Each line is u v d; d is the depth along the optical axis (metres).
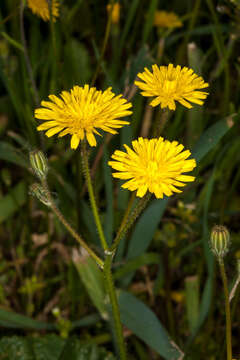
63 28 0.36
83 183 0.39
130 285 0.38
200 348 0.35
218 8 0.37
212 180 0.33
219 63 0.39
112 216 0.34
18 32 0.38
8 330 0.36
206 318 0.36
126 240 0.38
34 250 0.39
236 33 0.38
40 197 0.25
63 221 0.25
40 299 0.38
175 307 0.38
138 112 0.39
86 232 0.37
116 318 0.26
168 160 0.24
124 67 0.47
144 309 0.32
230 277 0.37
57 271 0.40
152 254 0.35
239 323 0.36
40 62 0.42
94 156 0.37
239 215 0.41
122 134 0.35
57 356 0.32
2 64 0.39
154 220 0.34
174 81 0.25
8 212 0.40
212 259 0.32
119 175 0.24
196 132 0.40
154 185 0.23
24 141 0.37
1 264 0.39
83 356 0.32
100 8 0.50
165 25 0.43
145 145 0.24
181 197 0.39
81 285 0.36
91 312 0.37
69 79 0.41
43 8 0.33
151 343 0.31
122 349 0.26
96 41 0.49
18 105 0.40
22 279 0.39
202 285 0.38
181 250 0.37
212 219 0.39
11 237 0.40
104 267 0.25
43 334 0.36
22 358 0.32
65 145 0.41
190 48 0.38
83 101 0.24
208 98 0.42
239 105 0.42
